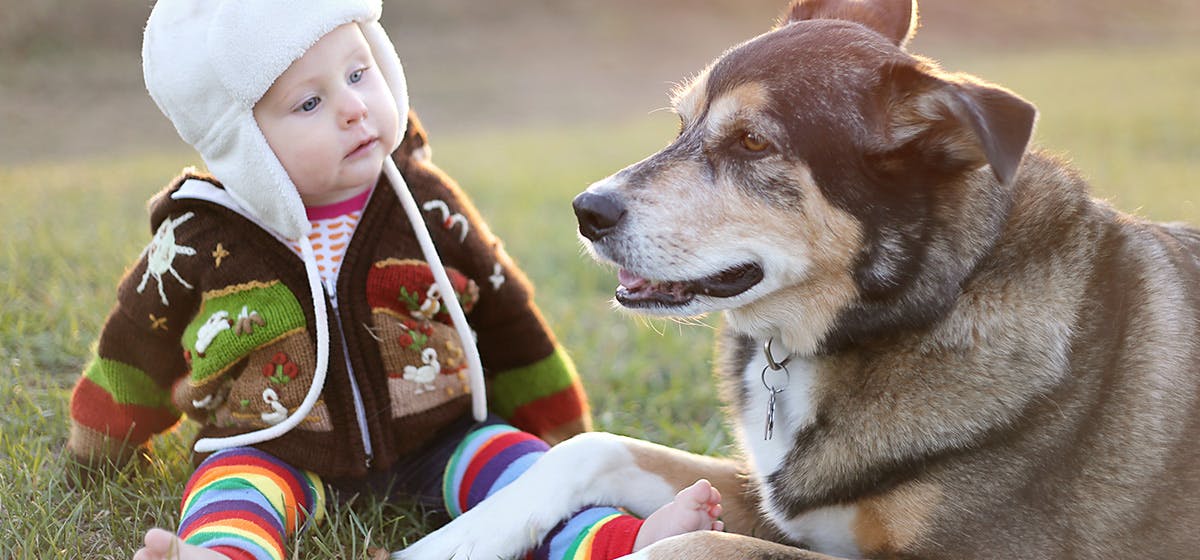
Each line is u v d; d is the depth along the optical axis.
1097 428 3.00
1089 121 15.64
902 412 3.05
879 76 3.14
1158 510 3.00
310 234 3.28
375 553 3.23
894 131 3.10
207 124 3.03
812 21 3.47
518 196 10.21
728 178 3.29
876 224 3.12
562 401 3.78
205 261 3.18
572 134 18.03
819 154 3.15
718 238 3.27
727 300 3.33
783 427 3.32
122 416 3.44
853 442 3.10
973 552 2.93
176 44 2.99
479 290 3.58
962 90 2.88
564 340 5.57
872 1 3.81
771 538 3.44
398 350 3.35
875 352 3.17
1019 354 3.01
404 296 3.36
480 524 3.14
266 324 3.19
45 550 3.11
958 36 33.38
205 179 3.25
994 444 2.97
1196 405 3.04
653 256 3.28
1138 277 3.19
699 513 3.03
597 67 27.67
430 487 3.52
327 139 3.06
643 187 3.33
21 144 17.66
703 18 32.44
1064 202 3.24
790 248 3.21
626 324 6.04
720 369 3.74
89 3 24.05
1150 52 30.19
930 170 3.11
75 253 6.29
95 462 3.49
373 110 3.15
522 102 23.89
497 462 3.40
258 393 3.22
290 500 3.17
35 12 23.41
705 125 3.38
